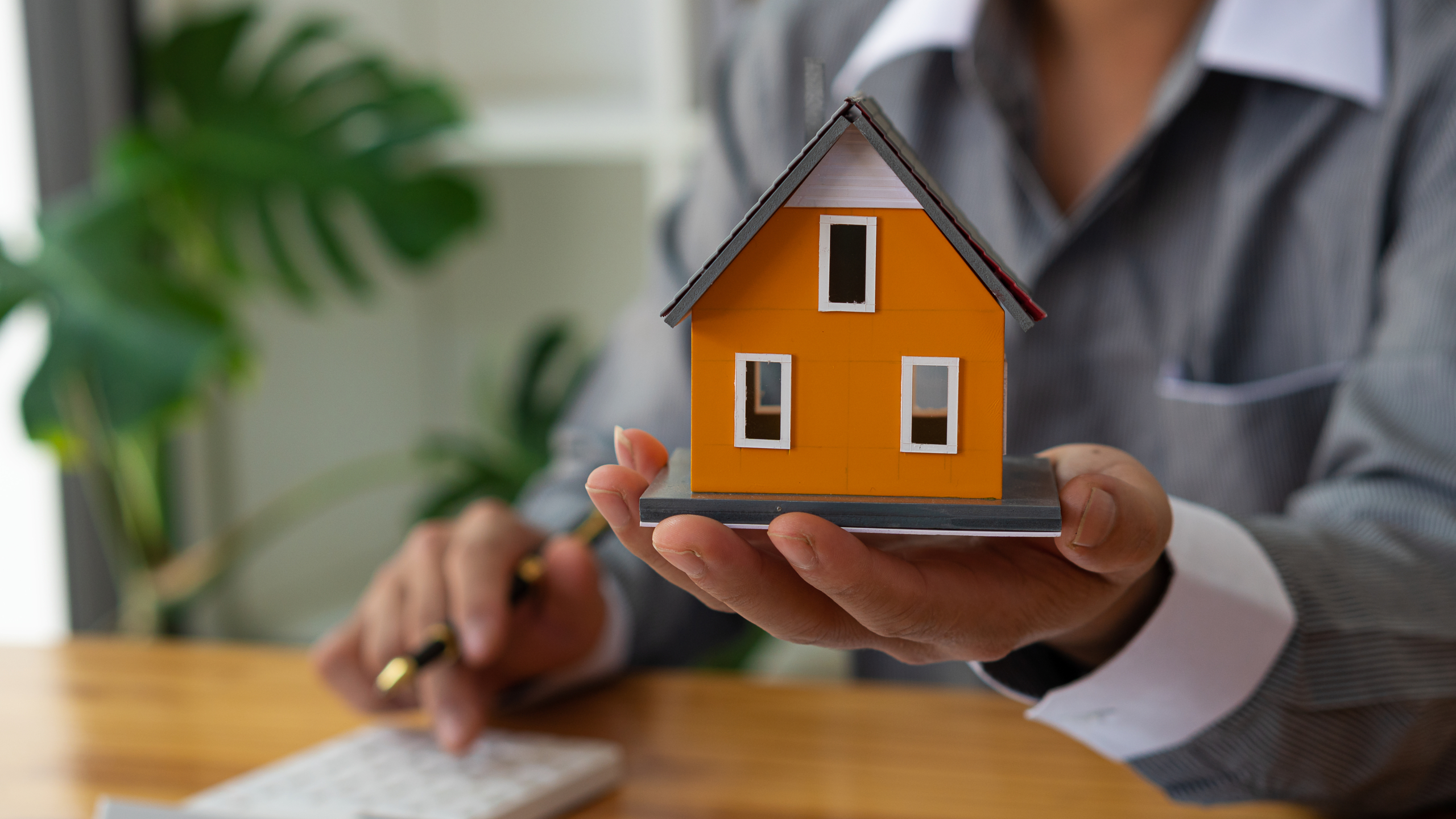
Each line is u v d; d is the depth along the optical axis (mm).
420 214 1581
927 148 944
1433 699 507
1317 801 530
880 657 1028
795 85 1015
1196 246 850
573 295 2170
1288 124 819
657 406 967
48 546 1579
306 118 1590
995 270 353
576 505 867
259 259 1776
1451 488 612
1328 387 812
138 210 1427
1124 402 880
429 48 2150
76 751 639
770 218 361
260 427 1874
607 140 1694
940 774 594
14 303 1275
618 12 2061
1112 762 606
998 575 355
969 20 887
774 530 308
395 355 2172
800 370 366
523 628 696
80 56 1578
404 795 540
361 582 2152
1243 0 801
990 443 360
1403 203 778
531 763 579
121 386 1281
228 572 1696
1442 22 777
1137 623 483
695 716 688
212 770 613
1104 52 899
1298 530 553
